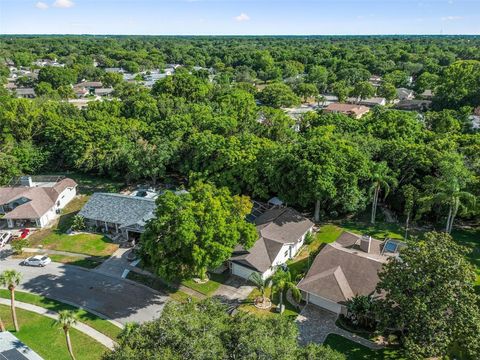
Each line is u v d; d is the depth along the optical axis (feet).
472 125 295.07
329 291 125.49
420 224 183.52
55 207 204.03
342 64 629.92
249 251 148.36
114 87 490.90
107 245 173.58
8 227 190.60
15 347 103.55
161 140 230.89
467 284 100.94
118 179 244.83
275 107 430.20
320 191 167.12
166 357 72.74
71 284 146.20
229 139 215.51
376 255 145.28
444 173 169.17
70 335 119.85
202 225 133.39
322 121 273.95
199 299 135.64
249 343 75.25
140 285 144.87
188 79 367.25
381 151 203.21
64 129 254.68
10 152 240.12
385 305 107.34
